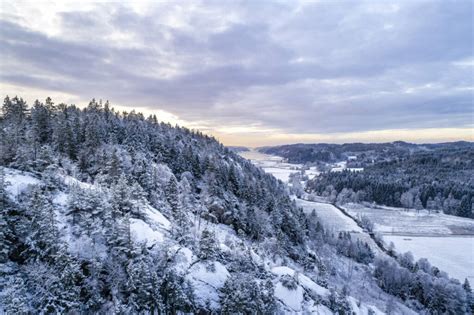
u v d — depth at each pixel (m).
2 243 36.06
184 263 46.22
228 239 66.56
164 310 37.94
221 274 47.75
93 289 37.41
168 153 105.75
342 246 118.06
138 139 102.75
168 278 40.62
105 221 45.25
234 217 87.88
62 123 78.69
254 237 86.19
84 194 46.59
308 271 79.50
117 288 38.34
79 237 42.22
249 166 166.50
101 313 36.00
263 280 52.56
